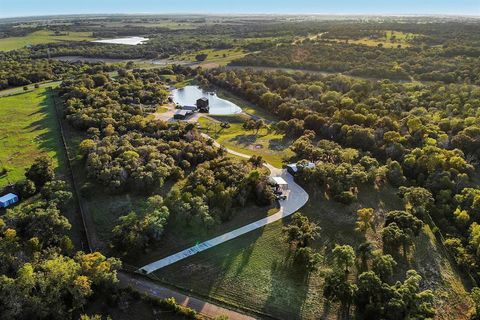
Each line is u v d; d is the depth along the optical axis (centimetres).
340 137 10550
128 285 5462
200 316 5031
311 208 7500
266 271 5881
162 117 12900
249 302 5319
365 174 8131
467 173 8625
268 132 11794
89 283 5081
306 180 8381
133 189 7725
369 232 6869
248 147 10600
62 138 10375
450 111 11631
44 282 4928
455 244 6506
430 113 11619
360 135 10062
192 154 9006
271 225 6912
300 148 9644
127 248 6012
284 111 12775
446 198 7700
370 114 11262
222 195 7100
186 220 6669
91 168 8138
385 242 6581
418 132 10019
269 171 8950
